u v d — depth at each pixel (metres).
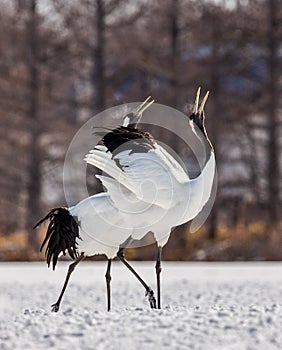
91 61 141.38
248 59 142.00
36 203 131.38
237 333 26.83
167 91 136.62
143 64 137.12
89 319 29.84
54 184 135.62
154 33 139.62
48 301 46.81
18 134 137.38
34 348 25.11
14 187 134.25
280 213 131.62
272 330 27.34
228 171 135.62
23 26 141.62
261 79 141.62
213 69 138.88
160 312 31.92
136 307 38.62
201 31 141.25
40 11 142.00
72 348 24.89
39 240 121.25
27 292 53.34
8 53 141.50
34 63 139.62
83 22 140.12
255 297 47.75
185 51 141.62
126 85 140.38
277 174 134.75
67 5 140.88
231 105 139.12
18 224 134.88
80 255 37.19
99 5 137.62
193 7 142.12
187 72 137.38
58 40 141.50
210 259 110.12
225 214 132.25
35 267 85.06
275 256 108.88
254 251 110.62
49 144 136.88
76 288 56.41
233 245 112.44
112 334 26.78
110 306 39.22
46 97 139.62
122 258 37.50
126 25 139.62
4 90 138.00
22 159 135.50
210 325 28.19
